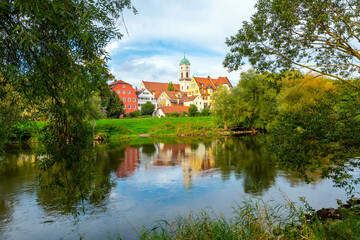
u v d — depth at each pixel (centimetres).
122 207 900
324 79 1647
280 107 2045
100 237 690
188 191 1077
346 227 456
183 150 2419
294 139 668
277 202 867
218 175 1352
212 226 523
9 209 891
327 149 636
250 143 2823
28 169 1571
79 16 288
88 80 342
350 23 692
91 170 419
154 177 1352
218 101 4438
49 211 871
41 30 337
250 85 4103
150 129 4528
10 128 378
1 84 343
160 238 539
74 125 392
